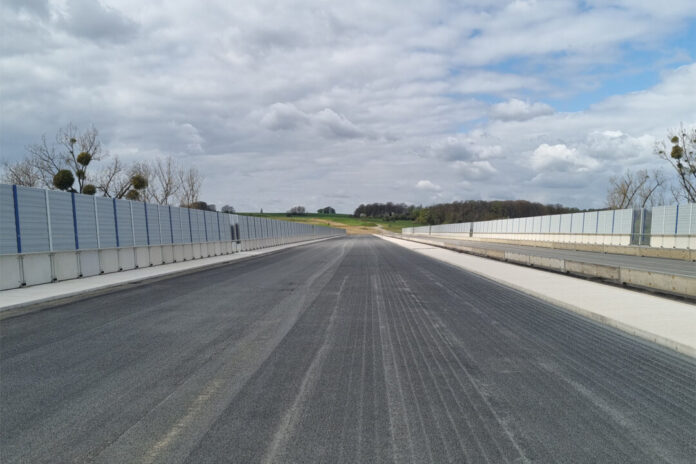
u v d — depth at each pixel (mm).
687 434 3629
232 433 3643
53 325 7949
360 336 7020
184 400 4375
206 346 6449
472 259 24688
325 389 4668
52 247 14047
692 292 9547
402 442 3479
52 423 3867
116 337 7020
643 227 30641
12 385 4855
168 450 3363
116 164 35875
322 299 10859
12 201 12508
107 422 3877
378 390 4637
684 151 40375
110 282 13984
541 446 3418
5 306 9461
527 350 6176
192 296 11484
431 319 8344
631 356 5891
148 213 20812
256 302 10438
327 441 3494
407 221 196250
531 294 11461
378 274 17125
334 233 125688
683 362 5625
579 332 7254
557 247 39562
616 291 11312
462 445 3428
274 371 5277
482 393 4547
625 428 3738
